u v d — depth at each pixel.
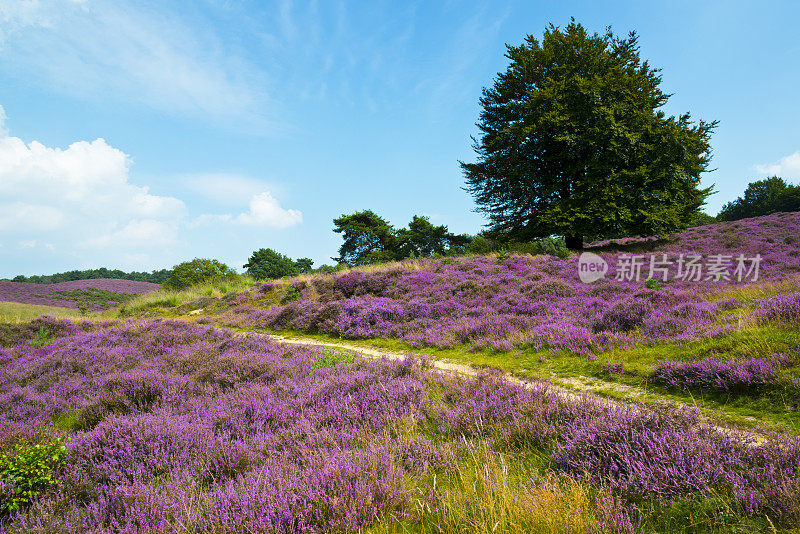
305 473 3.45
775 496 2.56
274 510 2.91
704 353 6.15
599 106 24.78
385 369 7.20
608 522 2.61
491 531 2.62
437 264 21.16
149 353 10.52
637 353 6.88
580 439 3.62
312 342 12.77
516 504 2.82
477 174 30.83
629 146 24.34
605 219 23.62
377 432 4.54
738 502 2.62
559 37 28.06
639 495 2.95
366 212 55.53
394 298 16.39
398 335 11.88
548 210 25.64
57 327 17.39
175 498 3.33
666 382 5.65
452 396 5.69
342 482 3.19
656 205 25.48
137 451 4.32
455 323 11.70
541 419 4.39
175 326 15.12
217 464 4.03
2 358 11.92
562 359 7.51
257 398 5.97
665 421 3.64
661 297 9.95
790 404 4.40
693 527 2.57
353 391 5.98
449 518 2.87
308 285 21.67
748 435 3.77
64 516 3.20
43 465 3.70
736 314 7.53
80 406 6.37
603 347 7.44
